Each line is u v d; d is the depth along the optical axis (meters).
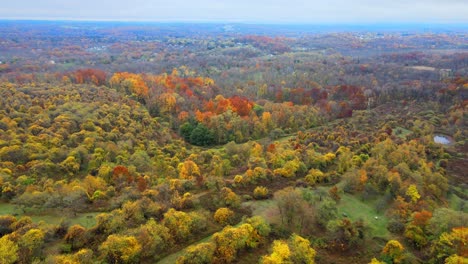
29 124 107.19
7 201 69.62
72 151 88.88
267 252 54.66
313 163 87.12
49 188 70.44
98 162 88.25
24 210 64.31
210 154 104.06
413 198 70.62
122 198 67.62
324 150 103.06
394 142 105.25
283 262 49.72
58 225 57.97
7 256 47.69
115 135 105.75
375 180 77.38
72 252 52.44
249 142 116.94
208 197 70.06
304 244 52.91
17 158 85.56
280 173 80.94
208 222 61.06
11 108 115.31
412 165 87.81
